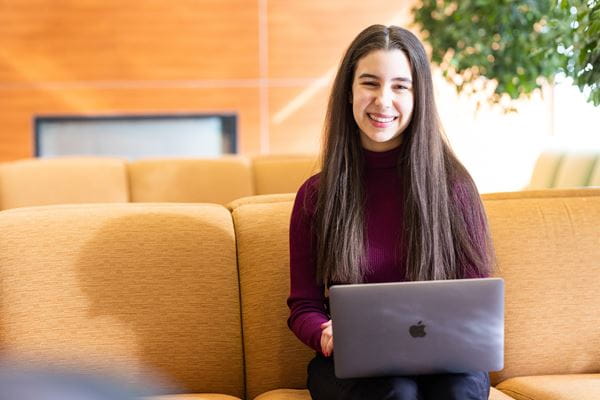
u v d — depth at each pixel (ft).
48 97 21.59
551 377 6.40
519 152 20.95
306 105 21.74
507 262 6.57
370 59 6.00
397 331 5.05
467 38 12.37
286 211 6.66
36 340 5.99
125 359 6.11
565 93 19.79
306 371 6.37
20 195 13.28
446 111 21.06
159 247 6.30
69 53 21.54
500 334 5.15
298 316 5.93
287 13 21.56
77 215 6.34
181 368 6.22
